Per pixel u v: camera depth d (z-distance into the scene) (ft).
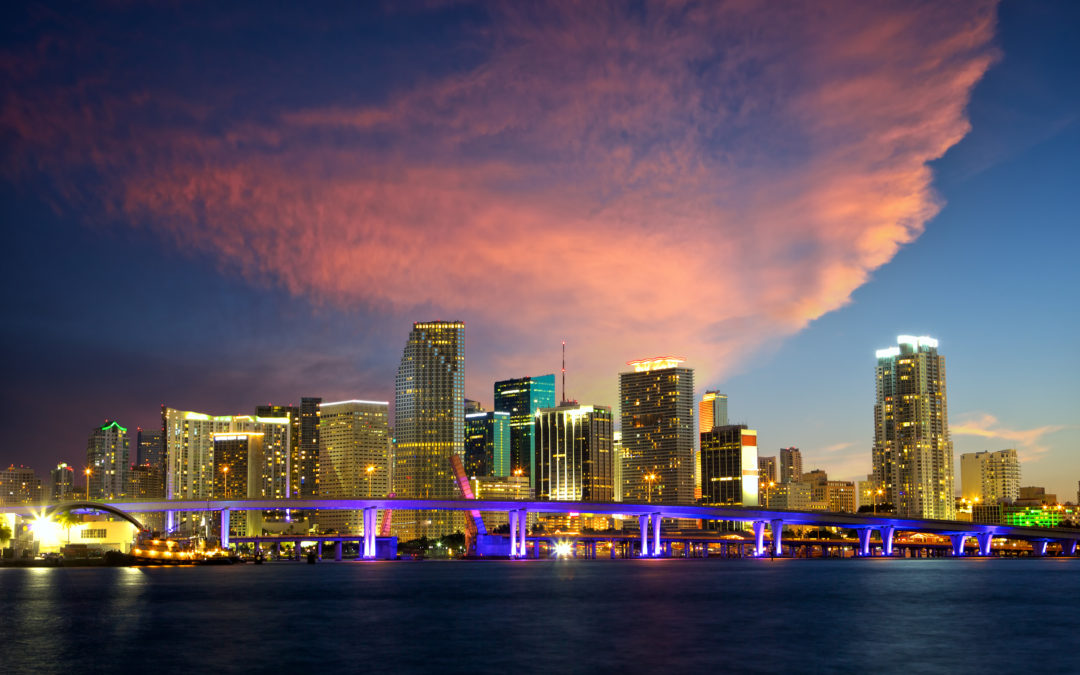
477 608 508.12
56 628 401.90
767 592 649.20
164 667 301.43
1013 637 382.01
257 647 345.10
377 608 508.53
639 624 424.46
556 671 292.61
